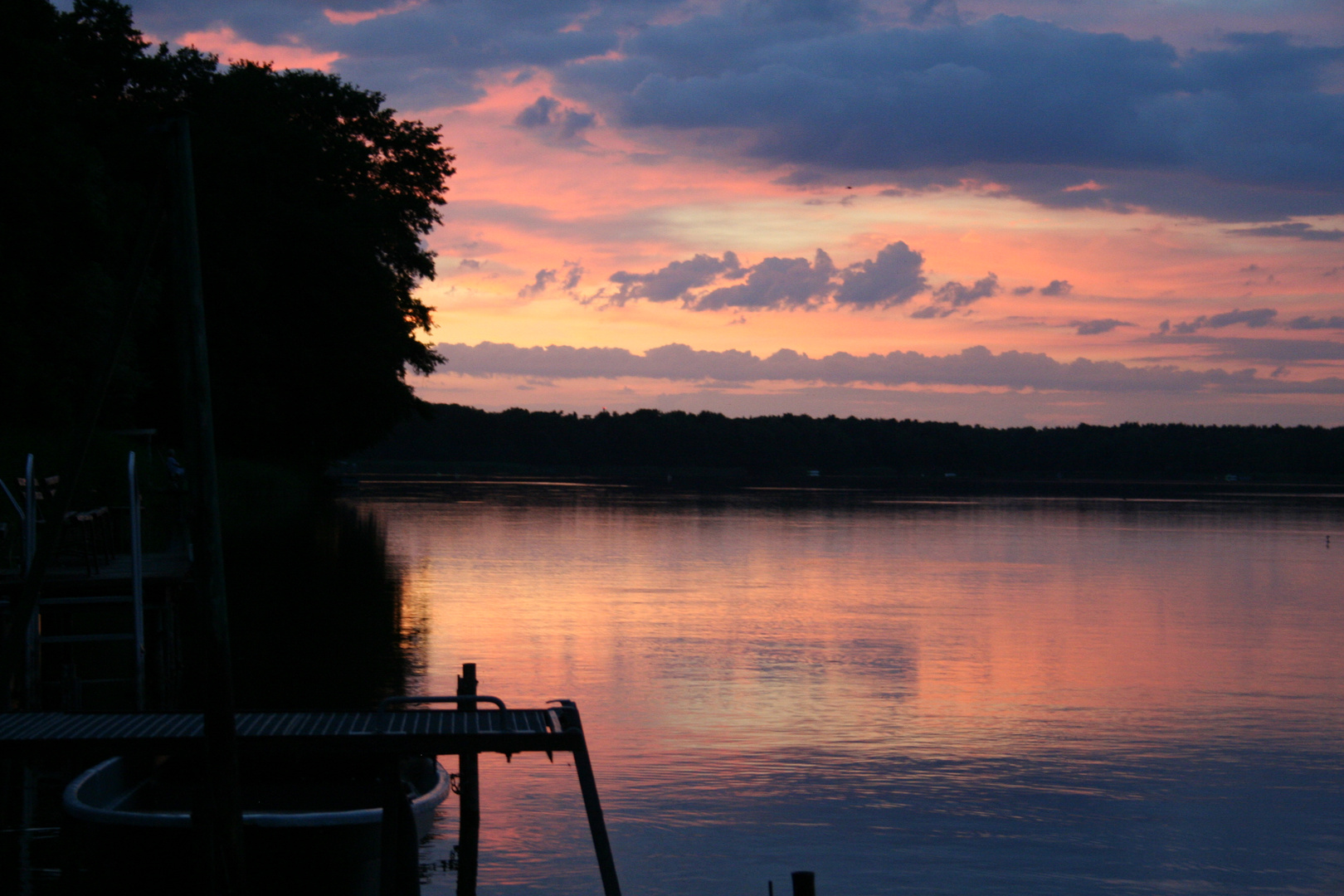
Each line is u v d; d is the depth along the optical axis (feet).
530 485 505.25
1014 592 114.62
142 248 25.54
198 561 25.53
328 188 221.05
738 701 59.62
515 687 61.16
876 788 44.29
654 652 73.56
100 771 34.01
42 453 124.16
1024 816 41.47
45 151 141.90
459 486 437.99
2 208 138.10
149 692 55.36
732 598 103.86
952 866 36.29
